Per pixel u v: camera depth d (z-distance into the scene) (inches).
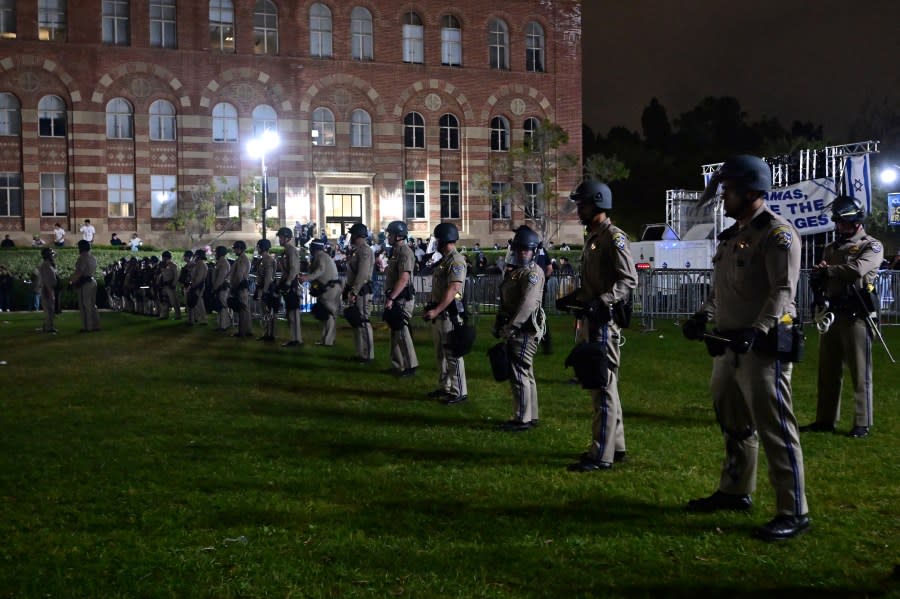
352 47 1761.8
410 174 1800.0
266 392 427.5
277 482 257.1
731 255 218.2
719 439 317.4
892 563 191.5
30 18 1578.5
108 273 1269.7
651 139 3464.6
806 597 173.5
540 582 180.1
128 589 176.9
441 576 182.7
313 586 177.9
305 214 1717.5
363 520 220.2
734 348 206.5
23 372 506.9
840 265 319.9
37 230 1585.9
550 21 1887.3
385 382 459.5
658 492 246.1
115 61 1616.6
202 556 194.7
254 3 1694.1
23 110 1573.6
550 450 299.6
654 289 794.8
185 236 1656.0
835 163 928.9
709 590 176.2
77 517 224.8
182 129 1652.3
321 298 638.5
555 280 965.2
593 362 263.6
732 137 3479.3
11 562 192.7
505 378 330.6
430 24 1803.6
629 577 183.0
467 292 954.1
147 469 273.3
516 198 1801.2
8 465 278.7
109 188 1625.2
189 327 859.4
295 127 1713.8
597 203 279.3
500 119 1866.4
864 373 322.3
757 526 215.6
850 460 285.0
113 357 584.7
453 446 305.9
